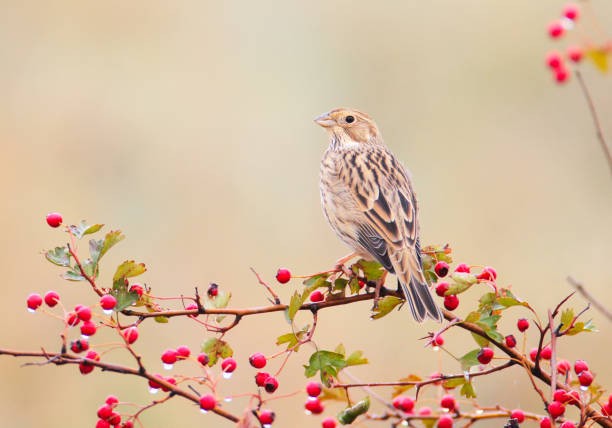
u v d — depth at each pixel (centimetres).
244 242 1459
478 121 1581
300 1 1719
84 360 584
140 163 1578
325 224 1480
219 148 1605
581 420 629
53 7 1692
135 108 1639
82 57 1688
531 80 1588
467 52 1638
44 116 1616
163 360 631
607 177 1493
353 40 1683
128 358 1217
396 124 1614
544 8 1628
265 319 1290
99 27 1709
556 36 762
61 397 1205
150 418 1159
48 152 1569
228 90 1667
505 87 1593
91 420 1184
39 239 1418
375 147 1019
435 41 1653
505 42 1616
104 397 1197
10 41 1681
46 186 1490
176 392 610
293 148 1611
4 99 1630
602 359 1252
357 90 1650
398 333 1262
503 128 1570
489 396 1180
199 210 1515
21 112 1616
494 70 1603
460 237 1451
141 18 1722
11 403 1203
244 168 1581
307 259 1432
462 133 1577
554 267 1411
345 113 1038
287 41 1712
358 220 894
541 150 1538
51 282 1357
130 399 1182
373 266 725
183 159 1590
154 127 1619
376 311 708
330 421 705
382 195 899
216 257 1438
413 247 861
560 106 1558
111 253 1416
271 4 1733
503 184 1512
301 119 1641
